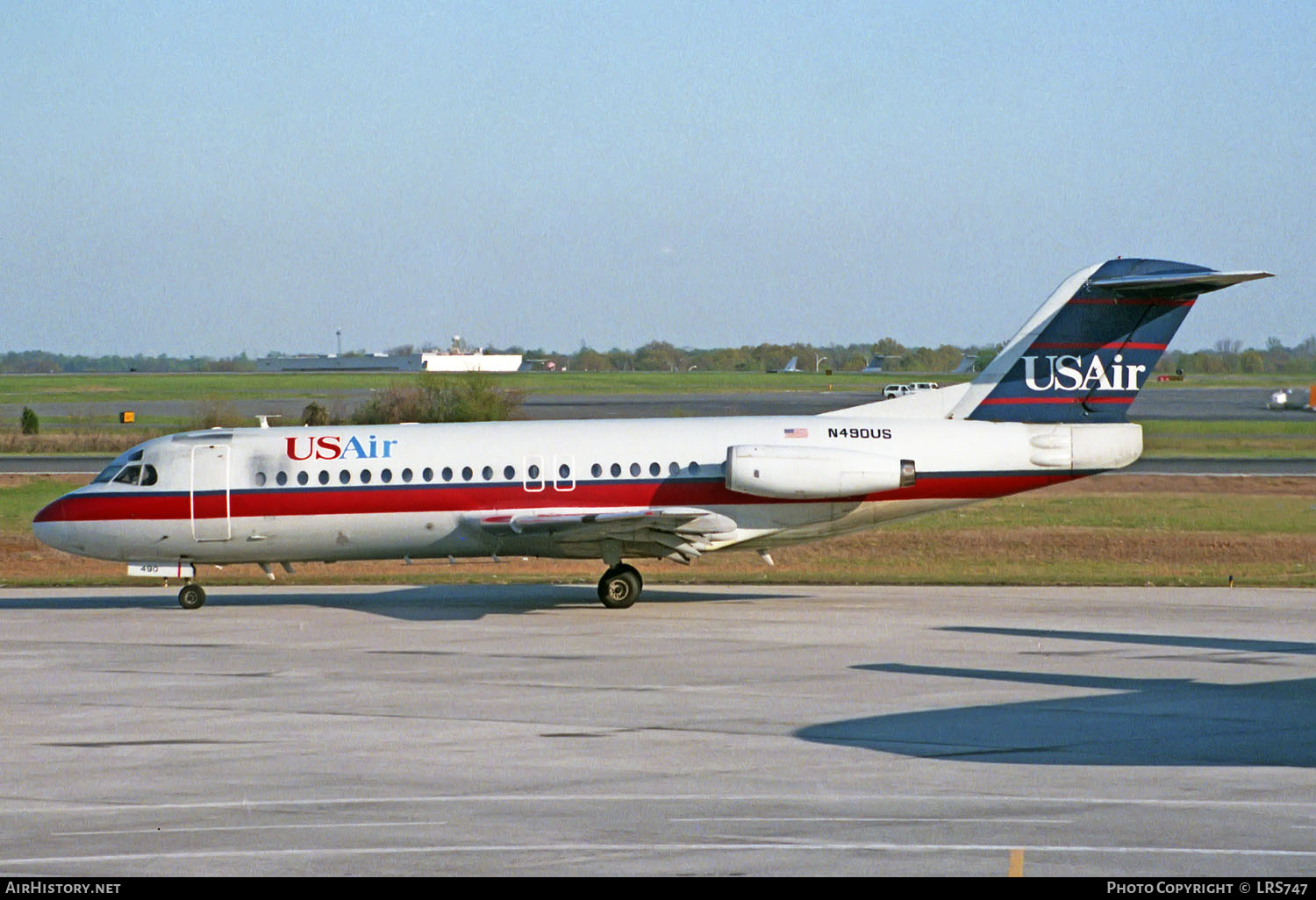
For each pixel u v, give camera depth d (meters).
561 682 52.97
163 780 37.75
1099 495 142.75
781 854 30.50
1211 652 59.38
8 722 45.97
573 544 76.62
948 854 30.38
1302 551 105.31
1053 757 40.06
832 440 77.38
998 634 64.88
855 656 58.81
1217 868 29.41
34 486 154.75
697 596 81.62
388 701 49.44
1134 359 77.88
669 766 39.12
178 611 77.56
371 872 29.34
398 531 78.38
